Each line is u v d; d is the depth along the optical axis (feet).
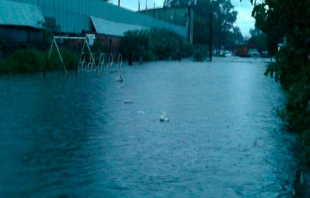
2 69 85.87
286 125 38.32
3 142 31.19
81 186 22.45
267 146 31.19
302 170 23.71
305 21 18.63
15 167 25.43
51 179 23.47
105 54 135.95
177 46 235.61
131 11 208.85
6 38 98.99
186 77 96.48
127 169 25.38
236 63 190.29
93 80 80.18
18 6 105.40
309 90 21.13
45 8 121.90
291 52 19.42
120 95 58.90
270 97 60.29
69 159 27.25
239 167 26.04
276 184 23.11
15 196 20.93
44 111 44.19
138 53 180.14
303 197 19.25
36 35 109.91
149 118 41.73
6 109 44.80
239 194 21.57
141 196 21.09
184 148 30.42
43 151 29.04
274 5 18.80
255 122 40.47
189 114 44.50
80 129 36.04
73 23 140.77
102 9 170.71
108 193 21.49
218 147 30.83
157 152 29.22
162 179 23.67
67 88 65.46
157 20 256.32
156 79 88.07
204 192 21.79
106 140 32.42
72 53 107.65
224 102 54.29
